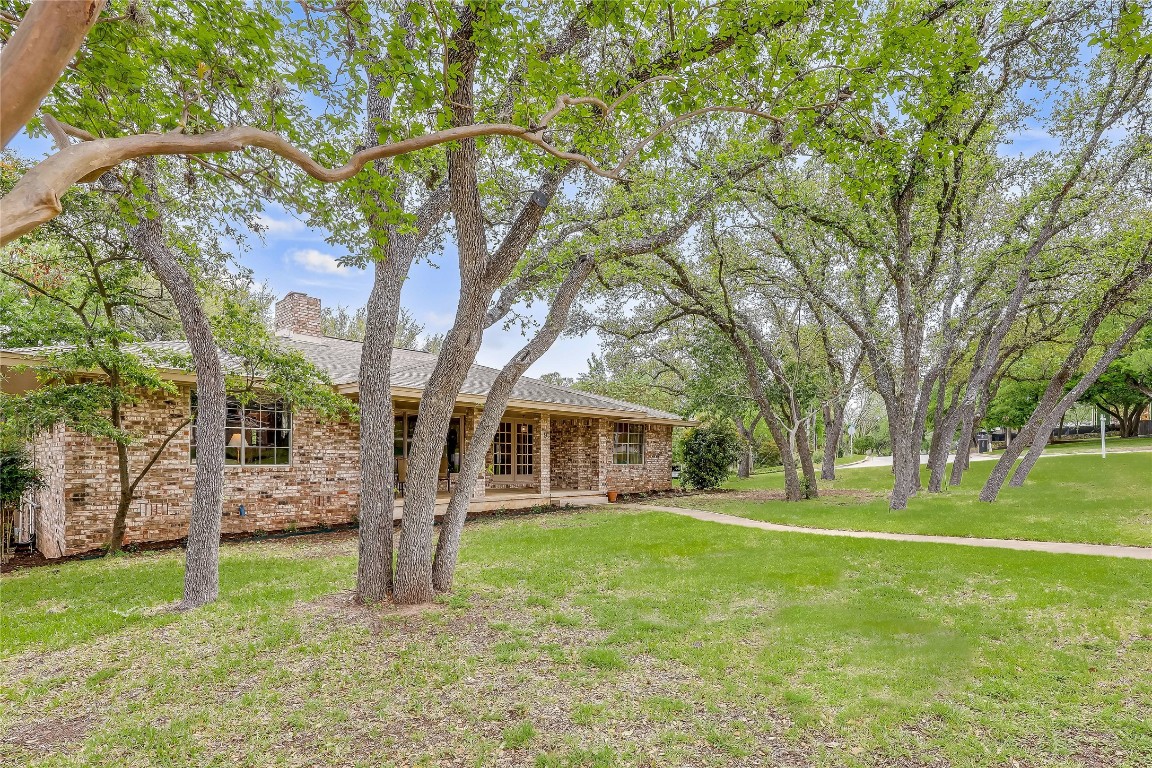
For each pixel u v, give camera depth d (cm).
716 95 536
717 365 1780
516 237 606
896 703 380
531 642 504
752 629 526
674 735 347
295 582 729
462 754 331
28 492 1012
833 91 593
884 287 1362
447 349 623
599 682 422
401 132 422
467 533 1104
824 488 2050
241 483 1124
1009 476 1873
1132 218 1243
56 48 155
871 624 528
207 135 224
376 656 477
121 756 334
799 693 395
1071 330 1862
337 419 1232
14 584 741
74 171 174
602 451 1800
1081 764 310
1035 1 848
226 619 577
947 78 536
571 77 464
